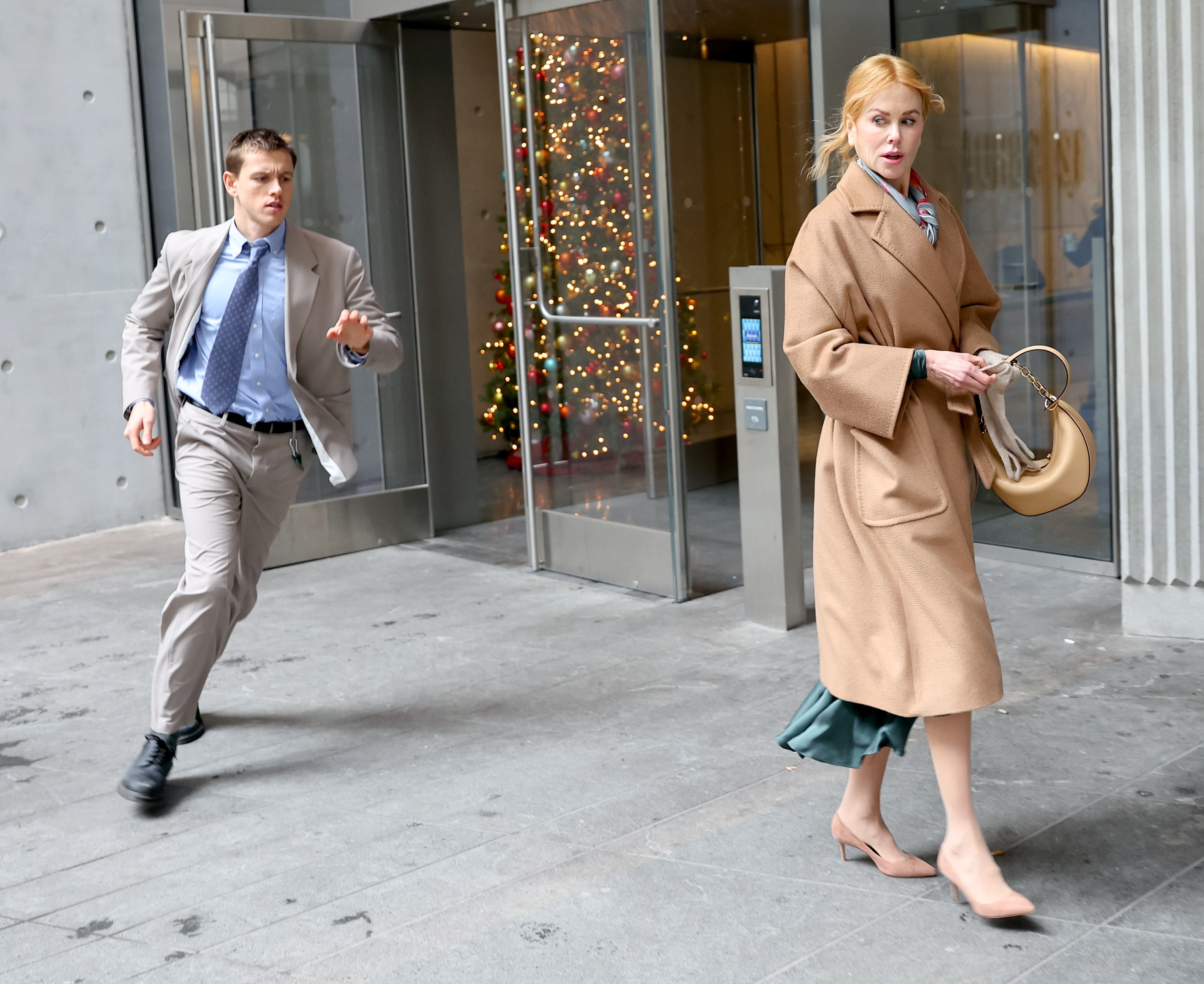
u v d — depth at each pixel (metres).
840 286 2.36
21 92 6.53
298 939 2.49
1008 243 5.18
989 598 4.77
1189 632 4.10
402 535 6.42
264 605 5.34
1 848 3.08
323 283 3.49
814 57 5.57
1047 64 4.93
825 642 2.49
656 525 5.12
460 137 9.01
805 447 7.90
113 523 7.07
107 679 4.45
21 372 6.65
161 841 3.06
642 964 2.29
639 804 3.07
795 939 2.35
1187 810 2.81
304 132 5.94
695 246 7.18
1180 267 3.90
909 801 2.94
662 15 4.67
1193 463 3.98
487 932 2.46
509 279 8.53
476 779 3.32
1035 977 2.16
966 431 2.47
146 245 7.07
